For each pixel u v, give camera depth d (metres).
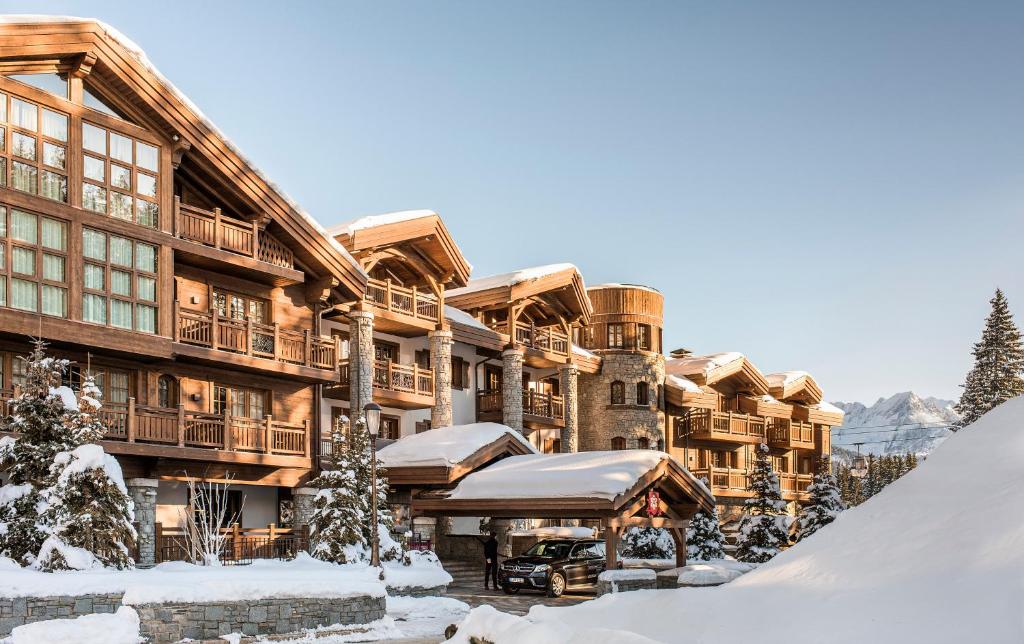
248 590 18.11
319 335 30.94
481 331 40.44
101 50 23.55
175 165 26.05
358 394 33.31
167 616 16.84
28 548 18.17
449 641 10.98
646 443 49.66
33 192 22.61
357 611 20.30
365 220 33.31
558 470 29.67
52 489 18.11
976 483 8.84
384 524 27.05
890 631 7.30
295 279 29.12
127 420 24.17
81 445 18.72
